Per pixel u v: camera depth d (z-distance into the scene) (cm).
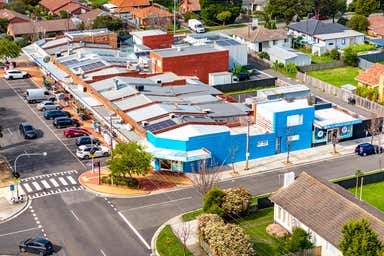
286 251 6366
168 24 17800
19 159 9094
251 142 9094
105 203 7750
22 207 7619
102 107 10138
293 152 9431
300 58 13962
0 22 16562
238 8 17938
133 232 7038
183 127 8894
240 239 6178
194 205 7700
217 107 10069
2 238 6900
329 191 6712
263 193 8031
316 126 9488
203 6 17975
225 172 8688
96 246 6731
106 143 9662
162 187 8212
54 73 12019
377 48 15325
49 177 8500
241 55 13575
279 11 17088
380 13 18850
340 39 15400
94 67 11750
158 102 9731
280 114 9181
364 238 5584
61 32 16325
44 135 10050
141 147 8150
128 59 12762
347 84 12638
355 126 9906
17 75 12975
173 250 6612
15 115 10938
